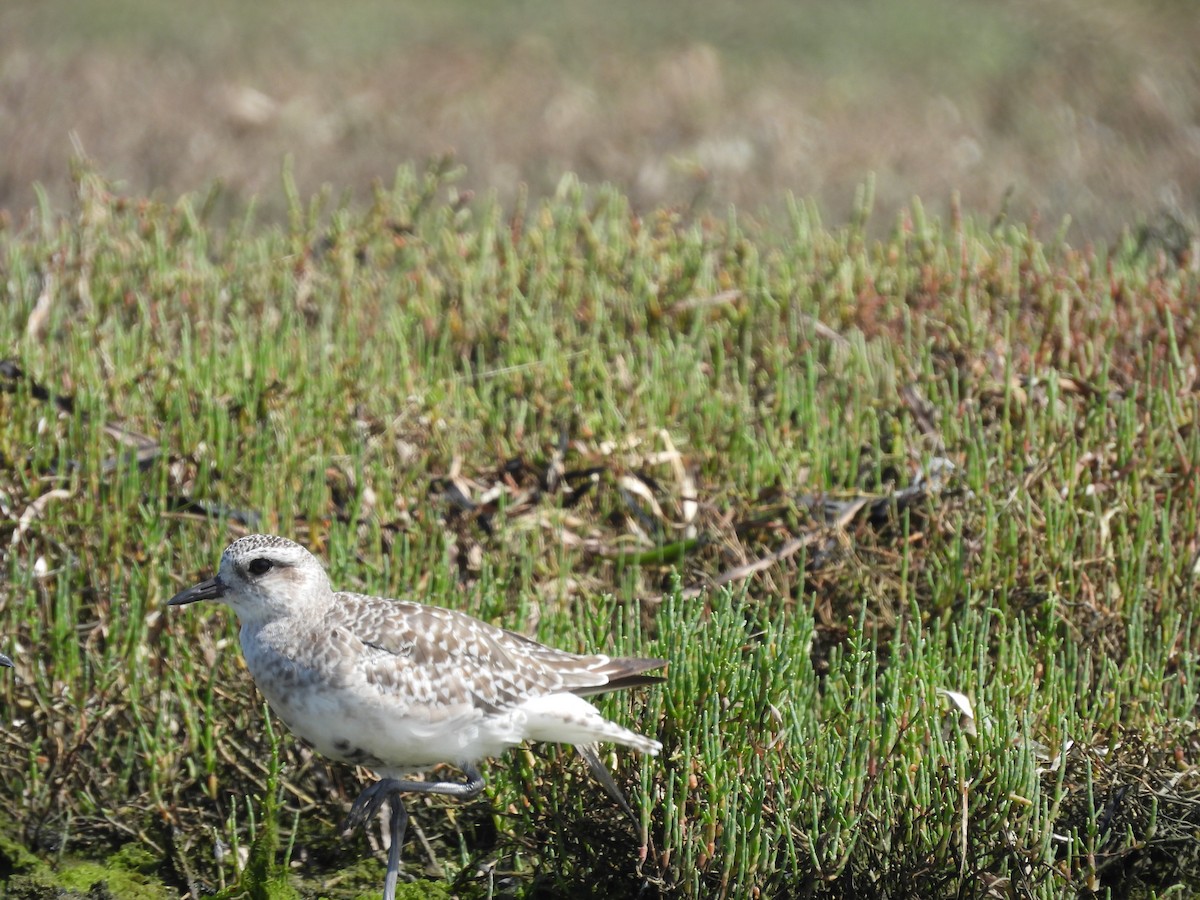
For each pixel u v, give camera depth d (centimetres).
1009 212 1950
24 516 1090
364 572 1087
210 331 1353
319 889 934
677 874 858
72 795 975
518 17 2641
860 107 2264
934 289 1415
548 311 1404
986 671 975
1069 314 1379
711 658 896
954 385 1223
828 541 1098
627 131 2148
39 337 1360
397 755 852
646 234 1514
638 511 1162
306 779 995
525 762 920
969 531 1105
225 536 1048
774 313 1408
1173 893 889
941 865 841
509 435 1239
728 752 875
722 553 1123
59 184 1925
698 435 1220
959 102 2289
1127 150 2139
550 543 1134
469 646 848
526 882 927
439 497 1152
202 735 977
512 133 2136
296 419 1191
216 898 900
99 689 984
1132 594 1051
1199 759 944
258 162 2017
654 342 1375
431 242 1603
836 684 951
